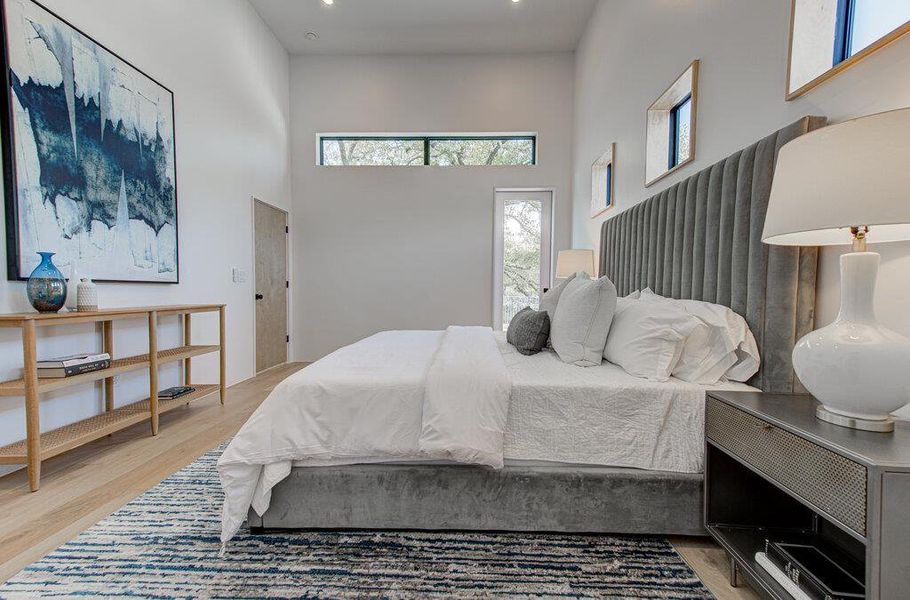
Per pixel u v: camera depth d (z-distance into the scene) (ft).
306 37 14.58
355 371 5.14
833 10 4.32
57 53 6.63
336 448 4.58
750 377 4.87
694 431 4.53
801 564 3.51
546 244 16.03
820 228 2.90
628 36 9.81
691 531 4.53
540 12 12.92
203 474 6.25
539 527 4.64
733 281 5.29
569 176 15.60
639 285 8.48
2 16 5.82
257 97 13.46
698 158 6.70
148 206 8.71
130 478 6.11
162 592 3.86
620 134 10.34
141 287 8.65
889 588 2.42
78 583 3.96
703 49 6.57
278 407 4.64
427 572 4.15
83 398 7.34
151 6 8.87
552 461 4.64
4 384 5.76
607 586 3.97
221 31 11.51
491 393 4.63
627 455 4.59
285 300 15.79
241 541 4.61
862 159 2.76
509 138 16.10
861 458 2.47
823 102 4.33
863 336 3.00
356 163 16.40
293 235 16.14
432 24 13.69
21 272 6.06
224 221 11.77
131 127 8.24
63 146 6.75
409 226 16.07
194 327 10.56
